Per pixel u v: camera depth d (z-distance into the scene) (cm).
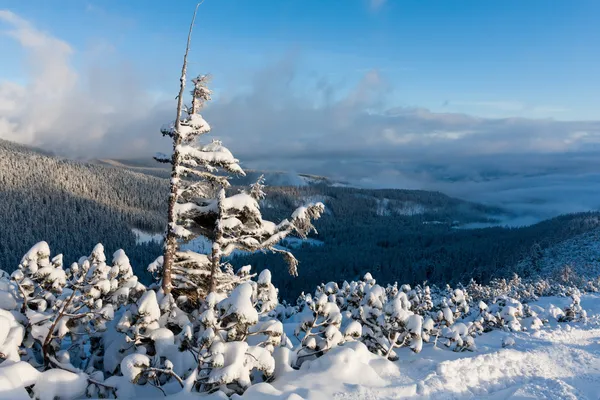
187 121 949
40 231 13938
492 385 962
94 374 761
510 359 1122
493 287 5431
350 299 1362
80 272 870
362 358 969
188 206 980
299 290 9644
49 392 673
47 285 898
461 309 1758
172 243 983
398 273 12288
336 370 866
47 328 857
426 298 1873
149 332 848
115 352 856
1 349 707
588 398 916
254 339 930
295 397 699
